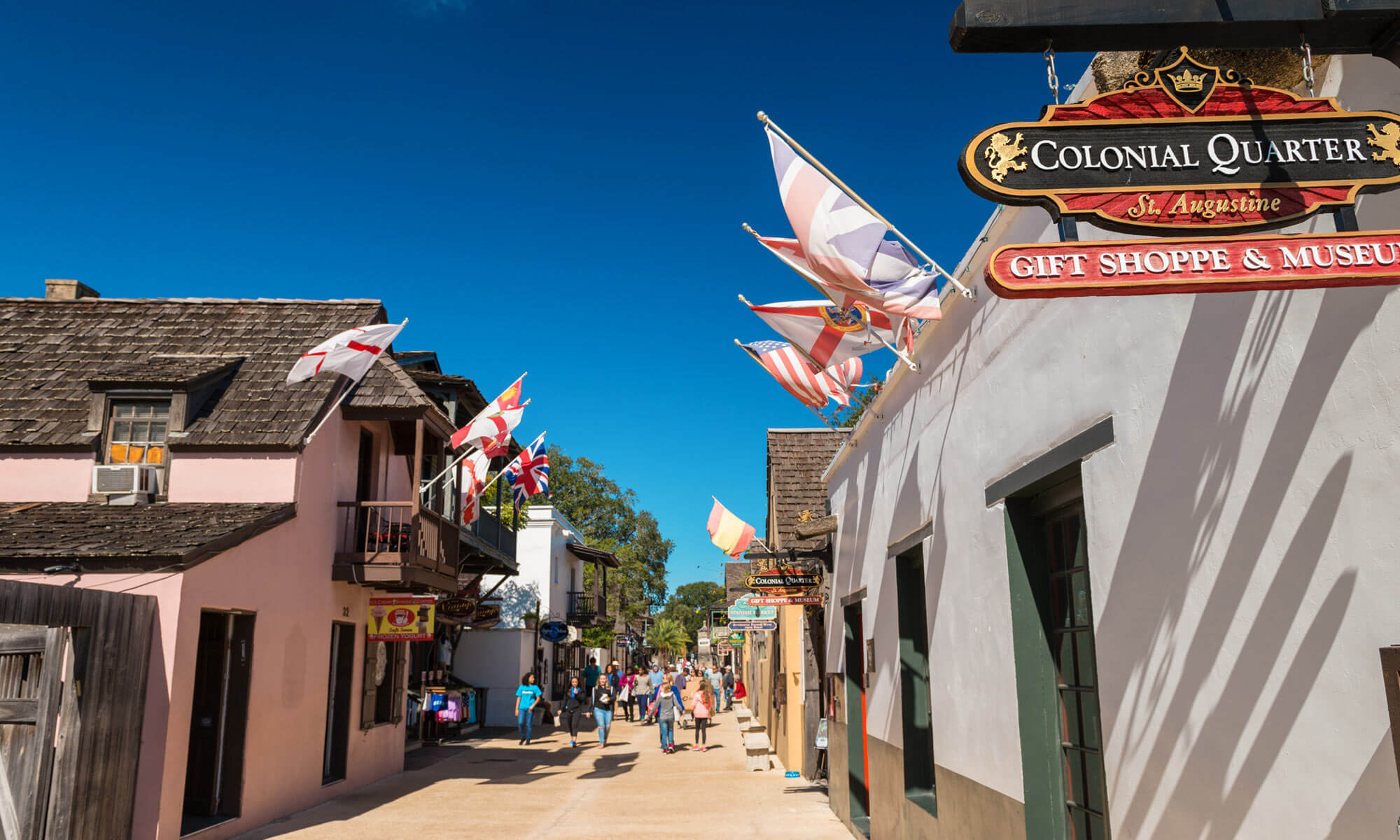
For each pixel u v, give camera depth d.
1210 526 3.11
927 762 7.52
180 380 11.53
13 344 13.42
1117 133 2.67
